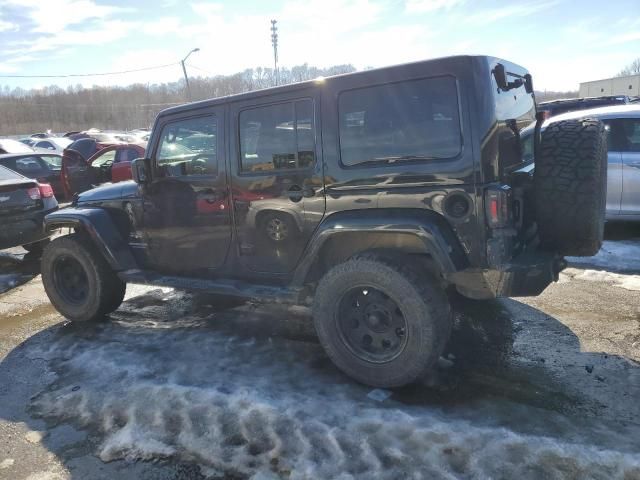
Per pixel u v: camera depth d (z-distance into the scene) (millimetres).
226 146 3660
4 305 5340
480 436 2596
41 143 23391
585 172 2893
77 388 3367
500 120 2865
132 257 4434
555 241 3043
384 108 2998
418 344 2938
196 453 2631
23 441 2836
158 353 3816
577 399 2930
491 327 4008
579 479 2275
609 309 4242
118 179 10781
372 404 2965
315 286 3520
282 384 3242
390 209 3035
